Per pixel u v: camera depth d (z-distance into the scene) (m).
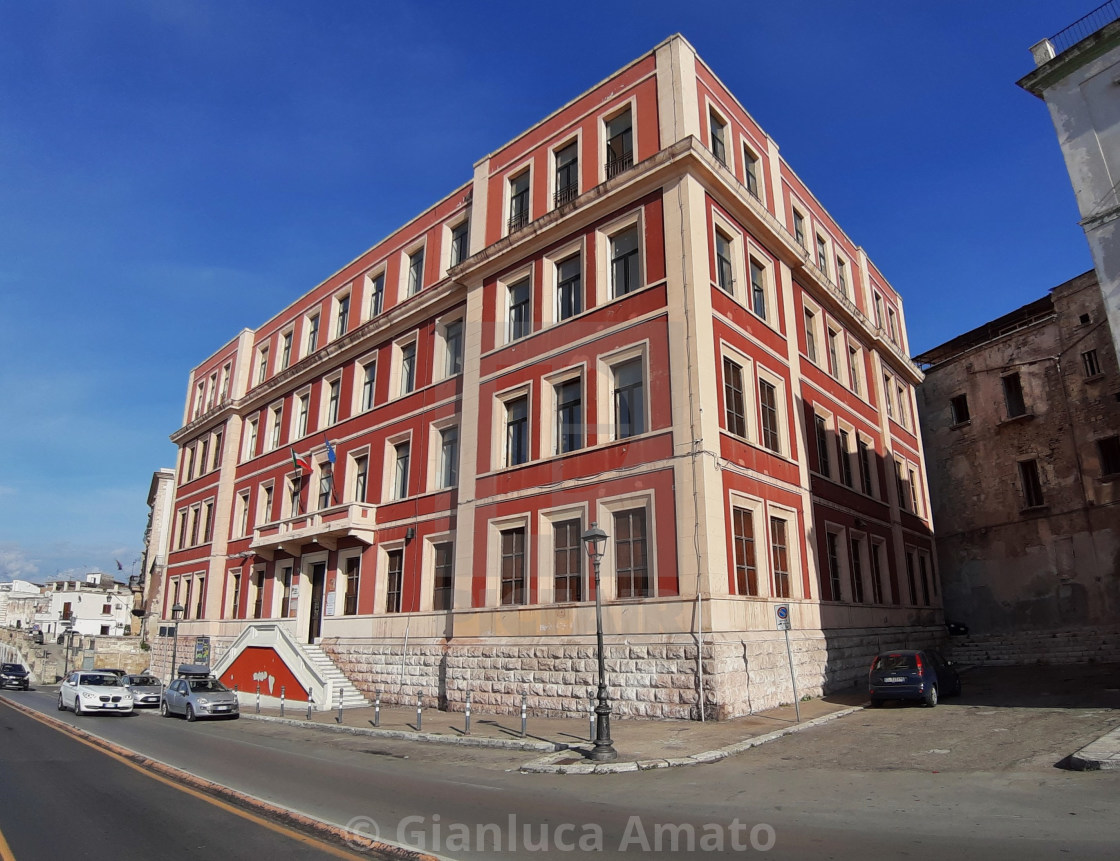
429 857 6.79
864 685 22.48
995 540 30.88
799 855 6.69
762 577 18.69
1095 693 17.61
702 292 18.62
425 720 19.31
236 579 35.47
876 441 29.23
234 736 17.98
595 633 18.05
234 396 39.09
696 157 19.16
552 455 20.47
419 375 27.36
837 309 27.75
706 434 17.42
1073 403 29.02
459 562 22.19
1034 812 7.89
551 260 22.42
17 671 43.03
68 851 7.24
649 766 11.74
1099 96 14.57
